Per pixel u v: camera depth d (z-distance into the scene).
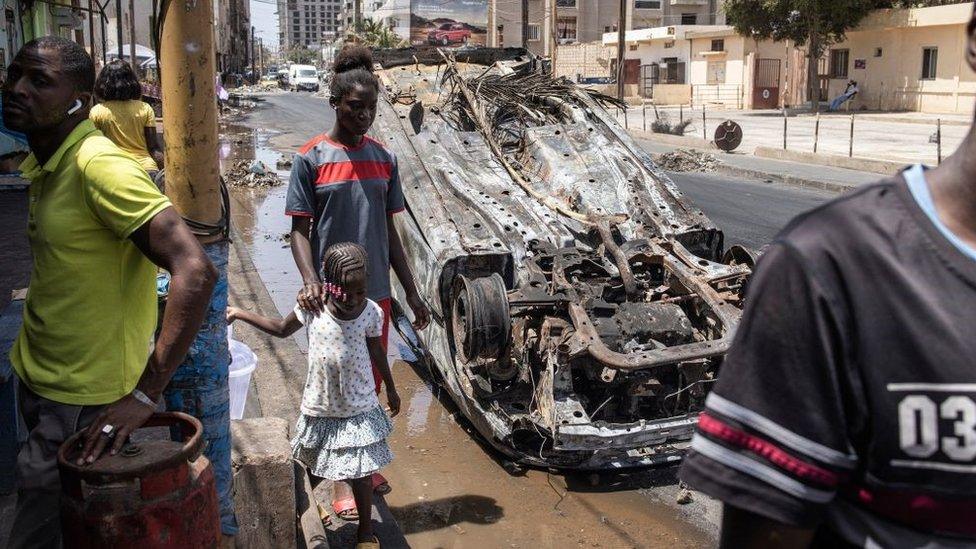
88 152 2.37
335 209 4.19
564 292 5.24
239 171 16.12
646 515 4.50
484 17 62.25
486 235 5.76
